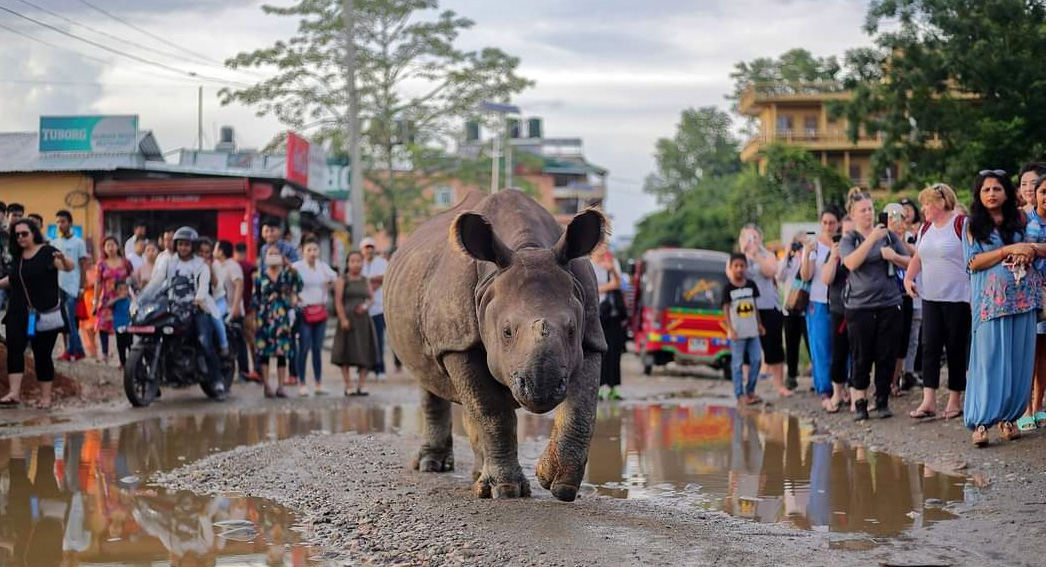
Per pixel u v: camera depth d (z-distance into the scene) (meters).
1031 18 20.70
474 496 7.56
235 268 15.47
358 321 14.95
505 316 6.31
